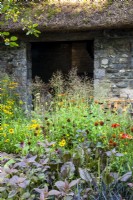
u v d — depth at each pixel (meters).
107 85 8.40
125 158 3.29
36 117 5.95
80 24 7.76
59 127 5.16
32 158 2.62
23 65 8.77
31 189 2.53
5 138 5.31
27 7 8.60
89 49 10.04
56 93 7.70
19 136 5.31
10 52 8.81
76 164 2.82
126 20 7.58
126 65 8.34
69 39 8.62
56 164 2.78
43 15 8.14
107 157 3.02
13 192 2.27
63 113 5.61
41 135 4.94
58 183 2.22
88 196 2.39
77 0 8.62
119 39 8.33
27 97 8.66
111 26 7.72
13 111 7.06
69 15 8.00
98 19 7.75
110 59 8.41
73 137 4.77
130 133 4.39
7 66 8.85
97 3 8.32
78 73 12.81
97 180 2.59
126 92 8.32
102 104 6.17
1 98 7.74
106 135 4.40
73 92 7.23
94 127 4.79
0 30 8.05
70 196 2.18
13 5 5.51
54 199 2.38
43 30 8.01
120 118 5.07
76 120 5.29
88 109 5.99
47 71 12.38
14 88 8.66
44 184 2.54
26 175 2.55
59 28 7.88
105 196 2.34
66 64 12.41
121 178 2.46
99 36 8.43
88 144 3.49
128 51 8.31
